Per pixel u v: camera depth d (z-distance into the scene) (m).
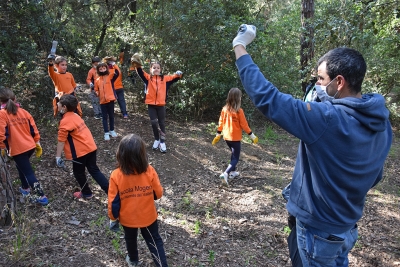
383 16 5.95
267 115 1.68
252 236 4.21
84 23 13.52
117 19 13.33
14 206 3.80
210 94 9.13
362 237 4.32
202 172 6.08
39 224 3.79
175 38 8.70
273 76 9.03
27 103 7.35
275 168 6.45
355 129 1.67
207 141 7.53
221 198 5.17
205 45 8.66
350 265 3.77
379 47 9.48
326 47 6.71
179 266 3.43
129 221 3.05
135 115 8.96
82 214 4.23
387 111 1.76
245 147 7.43
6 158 4.39
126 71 9.86
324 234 1.85
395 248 4.13
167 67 8.86
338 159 1.68
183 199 4.98
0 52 7.14
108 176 5.46
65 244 3.49
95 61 8.13
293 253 2.15
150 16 8.71
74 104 4.34
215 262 3.60
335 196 1.75
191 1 8.56
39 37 8.37
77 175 4.47
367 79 10.09
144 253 3.59
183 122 8.81
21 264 3.03
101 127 7.82
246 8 10.27
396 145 8.48
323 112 1.66
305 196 1.87
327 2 8.36
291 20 11.06
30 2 7.56
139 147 2.93
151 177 3.08
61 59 6.53
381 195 5.60
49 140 6.59
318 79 1.88
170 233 4.07
